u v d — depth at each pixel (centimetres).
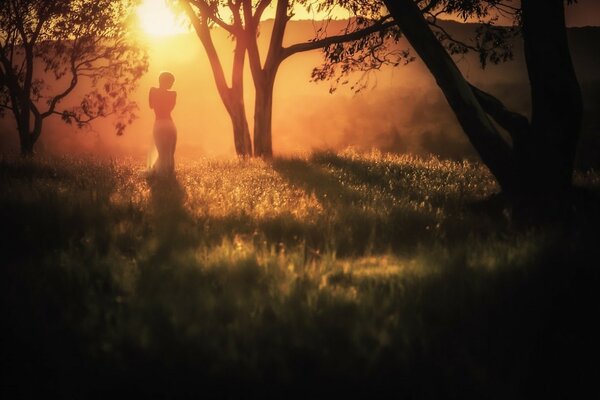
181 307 554
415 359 495
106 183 1311
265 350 496
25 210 930
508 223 1051
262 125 2389
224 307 562
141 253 747
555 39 1047
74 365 484
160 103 1553
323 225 938
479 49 2095
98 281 641
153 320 536
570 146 1061
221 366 472
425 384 473
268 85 2378
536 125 1065
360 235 918
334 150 2169
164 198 1139
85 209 957
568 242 760
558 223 970
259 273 662
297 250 793
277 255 751
